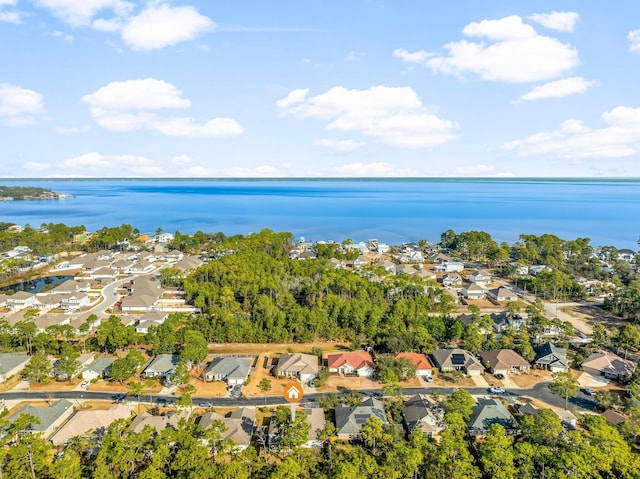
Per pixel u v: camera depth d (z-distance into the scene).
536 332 116.25
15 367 96.50
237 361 98.62
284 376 97.69
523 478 61.75
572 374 99.44
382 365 95.62
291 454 68.56
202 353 100.25
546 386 94.06
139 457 63.78
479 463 68.06
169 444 69.94
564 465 60.22
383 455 69.06
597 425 67.94
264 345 114.56
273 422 76.38
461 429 70.31
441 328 114.25
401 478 61.41
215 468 61.28
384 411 81.06
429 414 77.31
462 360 100.88
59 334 116.88
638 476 59.31
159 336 107.81
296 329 115.69
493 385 94.38
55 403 81.19
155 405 84.81
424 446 66.62
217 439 67.88
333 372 100.00
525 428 71.25
